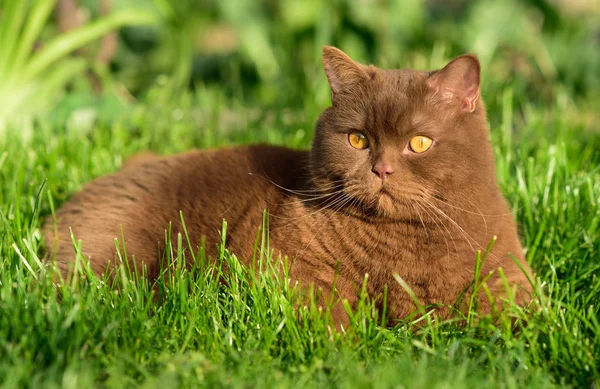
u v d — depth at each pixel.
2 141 5.29
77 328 2.91
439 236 3.47
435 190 3.46
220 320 3.23
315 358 2.93
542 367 3.00
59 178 4.80
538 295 3.35
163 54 8.41
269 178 3.95
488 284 3.50
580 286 3.74
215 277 3.59
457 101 3.55
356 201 3.52
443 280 3.48
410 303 3.50
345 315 3.46
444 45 7.64
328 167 3.62
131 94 8.08
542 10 8.23
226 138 5.87
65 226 4.05
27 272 3.48
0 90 6.09
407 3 7.85
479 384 2.76
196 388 2.75
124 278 3.29
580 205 4.28
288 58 8.12
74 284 3.29
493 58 7.92
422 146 3.46
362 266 3.54
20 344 2.82
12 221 3.89
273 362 2.94
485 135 3.63
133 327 3.05
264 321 3.19
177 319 3.19
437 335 3.18
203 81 8.44
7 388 2.60
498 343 3.19
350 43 7.85
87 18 7.58
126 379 2.75
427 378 2.75
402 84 3.55
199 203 3.93
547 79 7.81
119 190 4.11
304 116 6.31
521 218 4.37
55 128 5.88
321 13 7.85
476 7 7.97
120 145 5.45
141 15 6.59
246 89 8.15
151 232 3.93
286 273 3.43
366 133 3.52
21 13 6.08
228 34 10.49
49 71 7.22
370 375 2.81
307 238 3.59
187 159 4.21
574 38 8.29
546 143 5.15
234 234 3.75
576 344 3.04
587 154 5.07
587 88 7.99
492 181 3.65
